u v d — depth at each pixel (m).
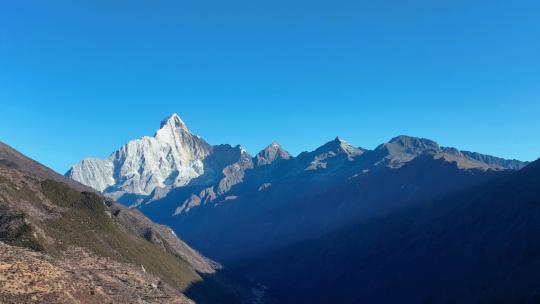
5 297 83.62
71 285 98.06
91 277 130.50
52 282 94.12
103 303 102.94
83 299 97.31
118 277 147.75
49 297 89.12
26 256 101.62
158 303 136.75
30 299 86.00
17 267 94.12
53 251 136.75
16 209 150.00
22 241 128.12
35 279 92.50
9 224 135.00
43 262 100.81
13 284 88.19
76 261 142.75
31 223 137.62
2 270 91.38
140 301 128.75
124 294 126.00
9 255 99.19
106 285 127.88
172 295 151.50
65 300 91.06
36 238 131.75
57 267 102.31
